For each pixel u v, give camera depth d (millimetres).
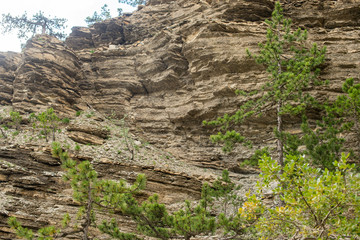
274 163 10352
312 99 21828
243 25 31172
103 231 14898
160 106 31797
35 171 20938
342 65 26812
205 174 23938
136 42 39125
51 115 25906
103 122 31484
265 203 19016
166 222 14547
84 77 35719
